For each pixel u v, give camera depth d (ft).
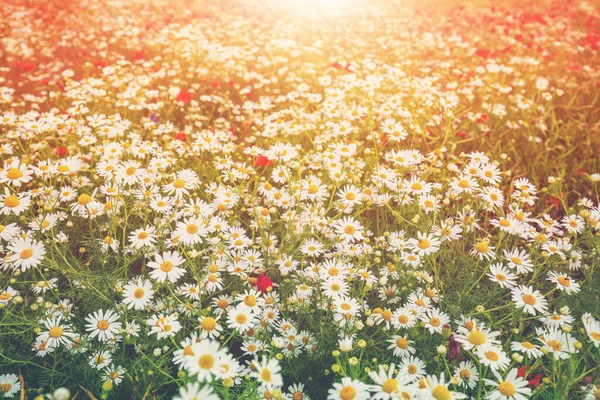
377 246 2.21
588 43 6.00
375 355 1.78
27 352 1.86
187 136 3.29
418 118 3.29
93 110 3.59
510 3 8.76
